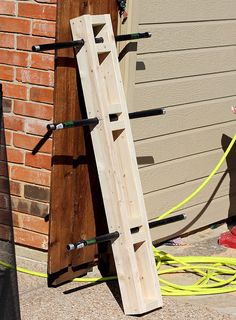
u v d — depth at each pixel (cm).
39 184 321
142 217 310
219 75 387
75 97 313
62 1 300
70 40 307
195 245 388
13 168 326
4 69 321
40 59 311
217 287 336
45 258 330
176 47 357
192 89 372
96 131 304
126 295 306
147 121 352
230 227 416
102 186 308
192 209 391
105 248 338
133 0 324
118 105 309
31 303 311
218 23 379
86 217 328
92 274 342
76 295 321
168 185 372
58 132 310
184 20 358
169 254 369
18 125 322
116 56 310
